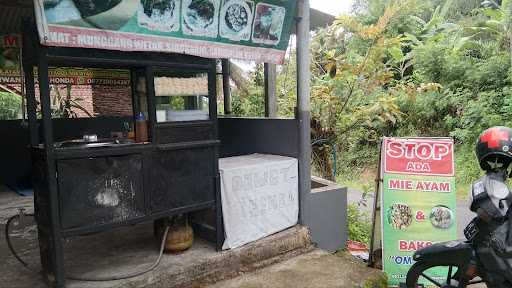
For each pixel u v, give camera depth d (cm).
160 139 293
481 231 274
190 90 315
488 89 951
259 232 354
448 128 986
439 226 379
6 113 847
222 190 326
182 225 325
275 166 366
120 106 744
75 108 752
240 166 341
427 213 381
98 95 756
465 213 637
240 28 332
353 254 448
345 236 448
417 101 984
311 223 407
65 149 251
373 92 640
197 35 304
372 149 1034
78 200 256
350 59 615
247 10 333
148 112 289
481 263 279
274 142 417
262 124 431
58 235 249
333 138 593
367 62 573
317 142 572
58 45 238
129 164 277
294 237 372
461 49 1054
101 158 264
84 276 281
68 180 251
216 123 327
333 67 564
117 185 272
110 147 267
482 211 265
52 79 672
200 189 318
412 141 386
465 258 285
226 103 626
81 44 247
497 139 269
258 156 405
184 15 294
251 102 895
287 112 684
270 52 360
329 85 582
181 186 306
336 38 631
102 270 293
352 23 569
